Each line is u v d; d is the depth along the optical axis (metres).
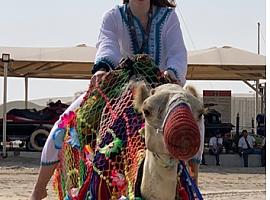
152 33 5.93
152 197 4.54
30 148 29.30
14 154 28.45
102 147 5.18
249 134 29.28
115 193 4.95
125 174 4.92
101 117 5.51
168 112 4.11
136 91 4.72
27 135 29.67
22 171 21.77
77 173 5.75
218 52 29.89
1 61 28.62
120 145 5.05
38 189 6.35
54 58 28.84
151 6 6.01
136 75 5.42
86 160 5.40
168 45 5.93
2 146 28.95
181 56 5.85
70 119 5.98
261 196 16.25
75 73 34.09
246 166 27.44
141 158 4.70
